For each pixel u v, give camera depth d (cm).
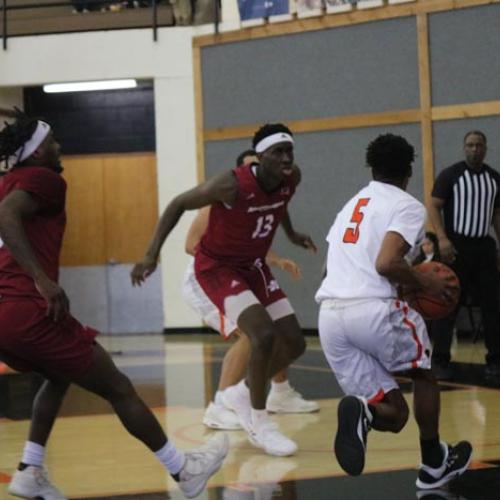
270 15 1881
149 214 2114
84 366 632
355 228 684
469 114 1695
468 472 745
